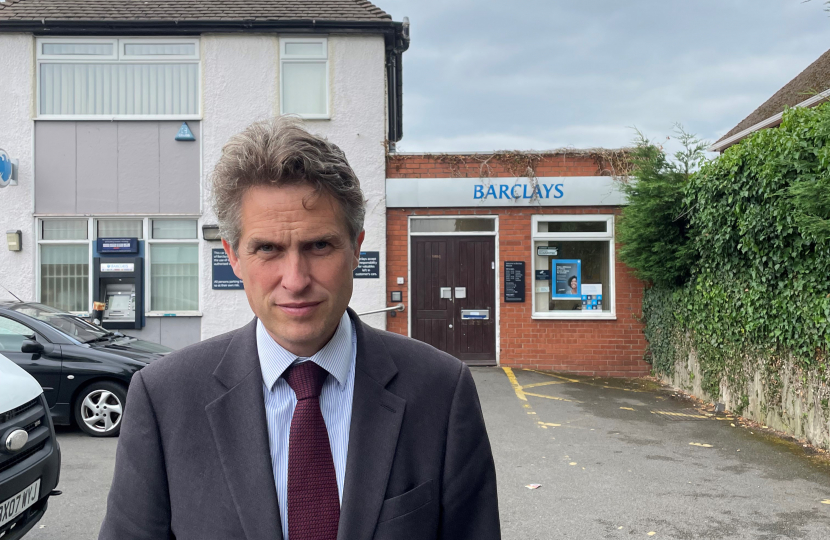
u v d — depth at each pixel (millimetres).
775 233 6246
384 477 1291
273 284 1308
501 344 10867
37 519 3539
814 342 5930
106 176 10930
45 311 7348
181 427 1312
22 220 10859
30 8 11109
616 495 4844
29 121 10867
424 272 10961
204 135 10945
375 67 10953
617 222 10359
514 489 4992
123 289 11023
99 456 5941
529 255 10875
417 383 1400
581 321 10820
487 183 10797
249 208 1306
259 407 1318
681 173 9031
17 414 3496
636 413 7715
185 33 10930
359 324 1479
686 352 9055
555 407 8047
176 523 1277
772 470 5434
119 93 11023
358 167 10883
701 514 4449
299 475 1283
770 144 6191
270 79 10938
